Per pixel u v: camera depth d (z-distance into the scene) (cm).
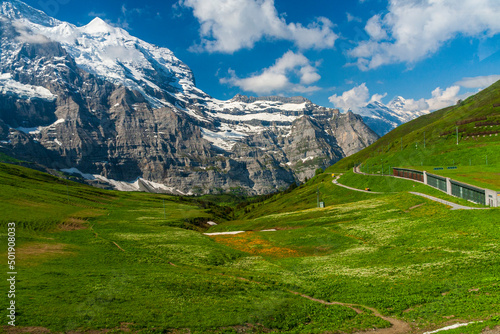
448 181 9150
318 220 9419
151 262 5878
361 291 4184
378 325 3228
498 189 7281
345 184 16988
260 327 3284
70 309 3272
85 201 17025
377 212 8894
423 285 4066
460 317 3122
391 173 16362
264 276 5084
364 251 6094
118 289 4019
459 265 4481
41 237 7388
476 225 5872
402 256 5384
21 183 17338
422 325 3122
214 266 5903
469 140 17712
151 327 3050
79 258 5725
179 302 3731
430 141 19412
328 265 5609
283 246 7369
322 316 3528
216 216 19125
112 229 9612
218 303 3784
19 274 4334
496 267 4166
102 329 2950
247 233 9219
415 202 8675
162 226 11019
